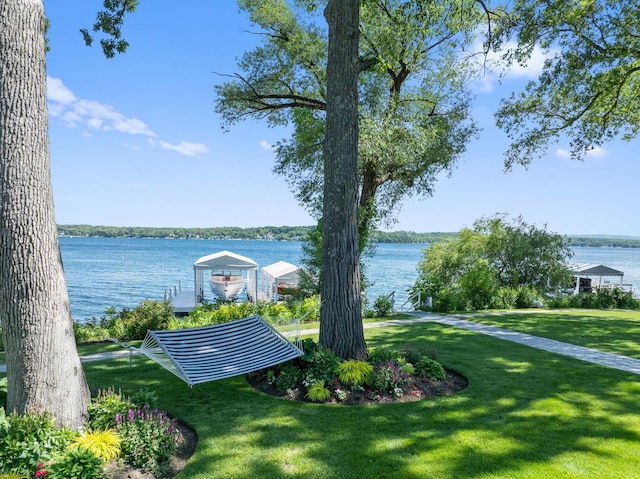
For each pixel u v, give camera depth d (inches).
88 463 160.1
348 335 318.0
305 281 712.4
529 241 995.9
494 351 398.0
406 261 3408.0
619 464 190.4
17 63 184.1
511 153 724.0
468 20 490.0
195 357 277.4
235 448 204.4
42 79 192.4
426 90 763.4
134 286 1556.3
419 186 812.6
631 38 554.3
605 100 665.0
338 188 319.6
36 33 190.5
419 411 250.5
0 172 182.7
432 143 724.0
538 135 698.8
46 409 189.0
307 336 465.4
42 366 189.2
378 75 723.4
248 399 270.8
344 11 313.0
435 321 587.5
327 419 238.5
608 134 673.0
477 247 1031.6
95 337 506.0
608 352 399.9
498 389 289.3
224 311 540.4
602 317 639.1
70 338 201.0
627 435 219.8
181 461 195.8
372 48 691.4
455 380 315.6
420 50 689.6
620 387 295.1
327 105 325.4
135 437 189.2
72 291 1411.2
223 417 241.6
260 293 1263.5
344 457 196.2
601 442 211.6
